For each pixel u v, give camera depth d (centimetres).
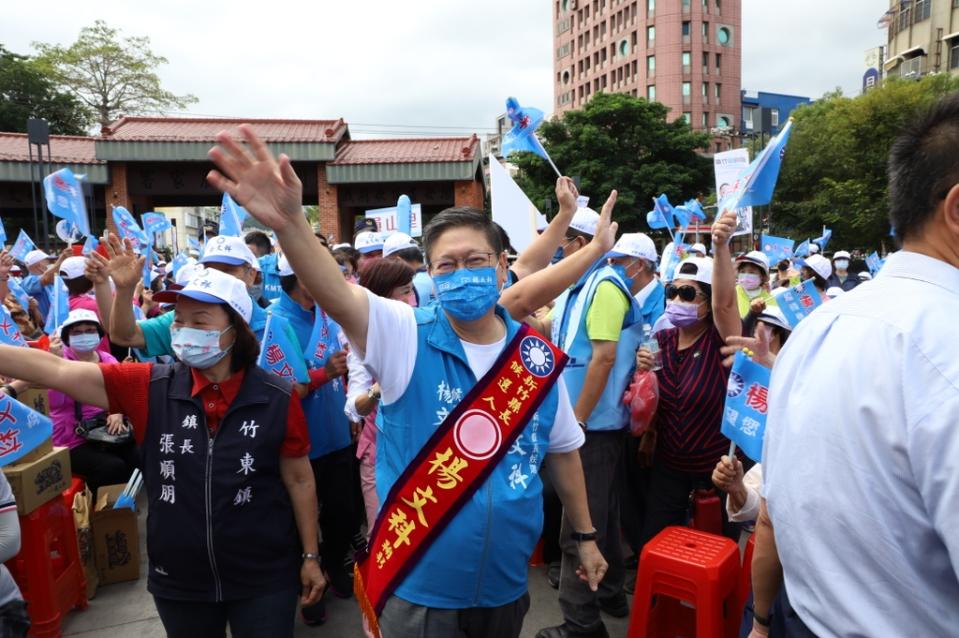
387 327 160
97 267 312
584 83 7156
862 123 2238
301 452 224
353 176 1752
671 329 319
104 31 3259
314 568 229
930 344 98
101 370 210
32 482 279
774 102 5331
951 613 99
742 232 541
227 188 134
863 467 101
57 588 300
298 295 347
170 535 207
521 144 306
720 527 296
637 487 346
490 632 171
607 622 304
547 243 262
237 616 212
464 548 161
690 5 6019
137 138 1656
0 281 499
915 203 111
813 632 110
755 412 217
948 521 92
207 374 212
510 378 166
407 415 164
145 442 212
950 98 111
